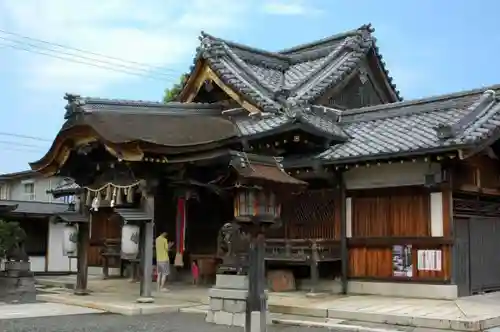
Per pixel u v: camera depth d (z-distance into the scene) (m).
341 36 22.53
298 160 16.95
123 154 14.52
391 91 22.81
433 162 14.99
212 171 16.56
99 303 14.97
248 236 10.62
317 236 17.45
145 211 15.32
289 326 12.11
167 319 13.04
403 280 15.62
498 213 17.55
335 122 18.92
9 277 17.48
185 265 20.55
